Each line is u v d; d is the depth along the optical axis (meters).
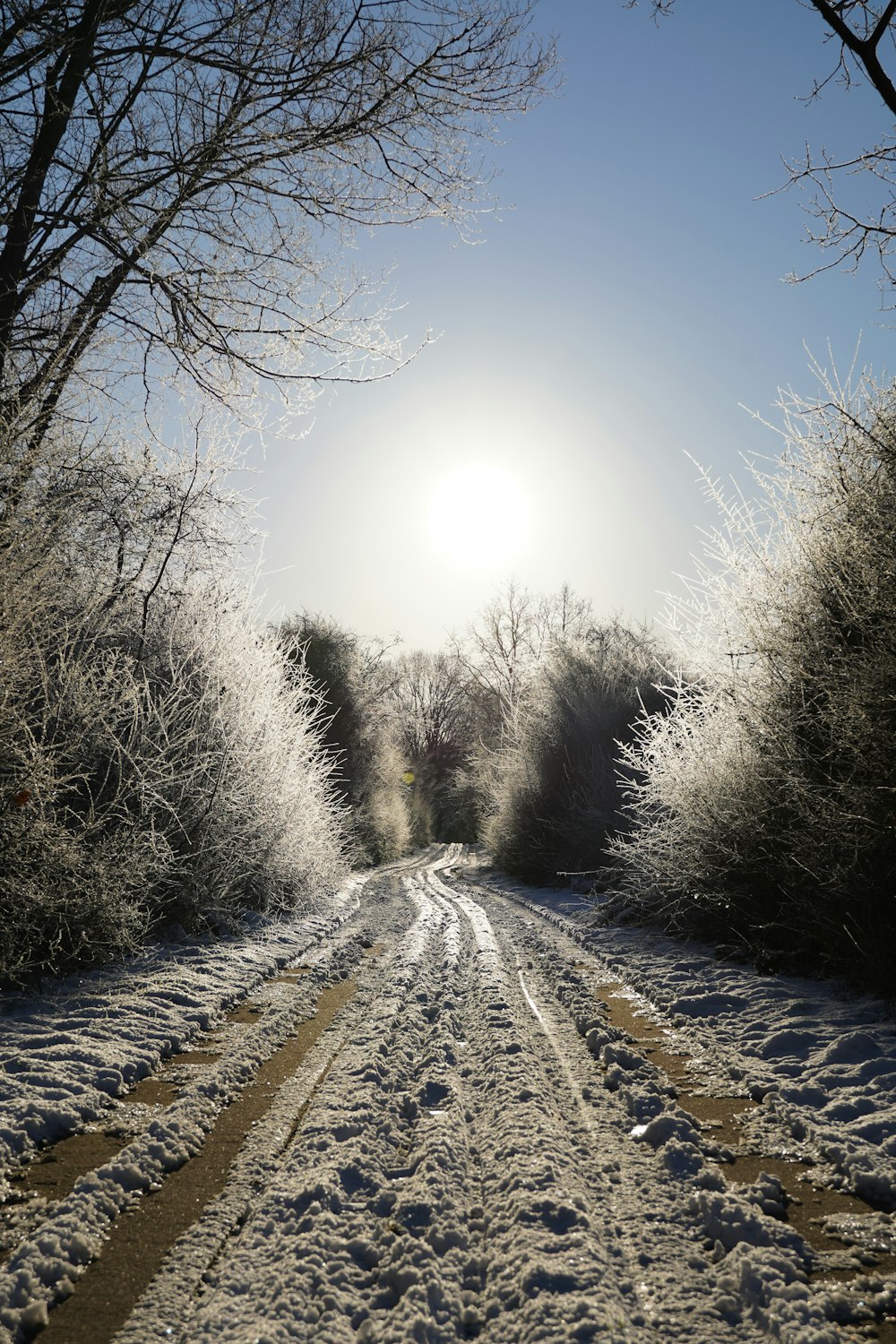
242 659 12.02
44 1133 4.30
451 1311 2.82
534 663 21.41
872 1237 3.32
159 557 10.71
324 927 11.66
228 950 9.22
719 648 9.39
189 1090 4.93
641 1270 3.09
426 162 10.48
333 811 19.42
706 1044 5.98
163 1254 3.21
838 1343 2.60
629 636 19.64
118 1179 3.76
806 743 8.12
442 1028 6.22
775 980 7.48
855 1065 5.15
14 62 8.56
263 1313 2.78
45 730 7.51
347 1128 4.29
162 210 9.43
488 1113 4.58
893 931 6.82
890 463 7.38
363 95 9.93
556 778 18.25
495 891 17.97
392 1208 3.50
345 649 27.23
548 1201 3.40
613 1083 5.13
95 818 8.33
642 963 8.72
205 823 10.05
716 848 9.07
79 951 7.62
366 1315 2.81
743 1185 3.72
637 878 11.17
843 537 7.65
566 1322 2.66
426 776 52.00
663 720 10.82
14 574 6.98
